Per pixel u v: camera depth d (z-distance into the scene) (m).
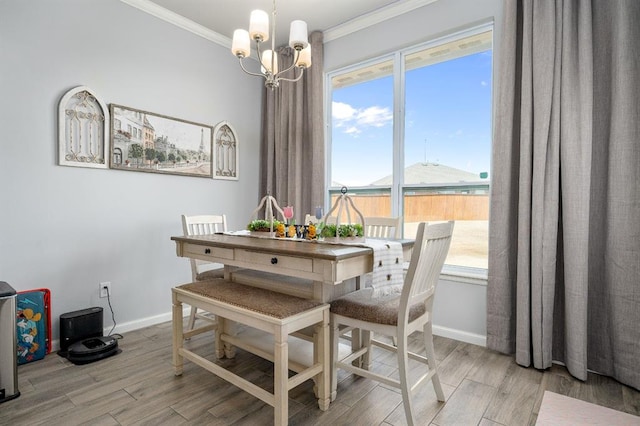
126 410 1.70
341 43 3.36
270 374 2.08
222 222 2.91
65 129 2.43
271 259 1.77
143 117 2.85
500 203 2.36
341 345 2.25
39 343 2.25
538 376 2.07
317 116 3.39
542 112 2.14
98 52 2.60
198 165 3.25
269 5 2.93
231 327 2.30
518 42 2.36
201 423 1.60
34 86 2.31
